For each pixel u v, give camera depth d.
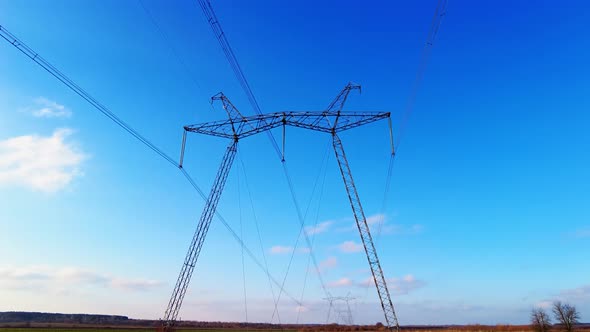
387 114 70.88
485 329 196.12
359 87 72.44
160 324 67.62
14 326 195.75
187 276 70.31
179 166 68.56
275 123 71.50
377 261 74.06
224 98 73.94
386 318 71.50
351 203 75.88
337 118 72.38
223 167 74.00
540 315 133.00
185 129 71.00
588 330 189.25
